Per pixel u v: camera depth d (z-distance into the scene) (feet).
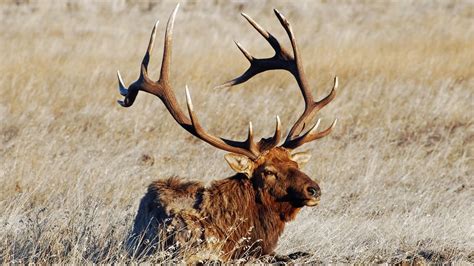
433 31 299.17
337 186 134.62
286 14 358.43
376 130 170.71
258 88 207.72
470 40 278.26
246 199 86.74
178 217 85.46
